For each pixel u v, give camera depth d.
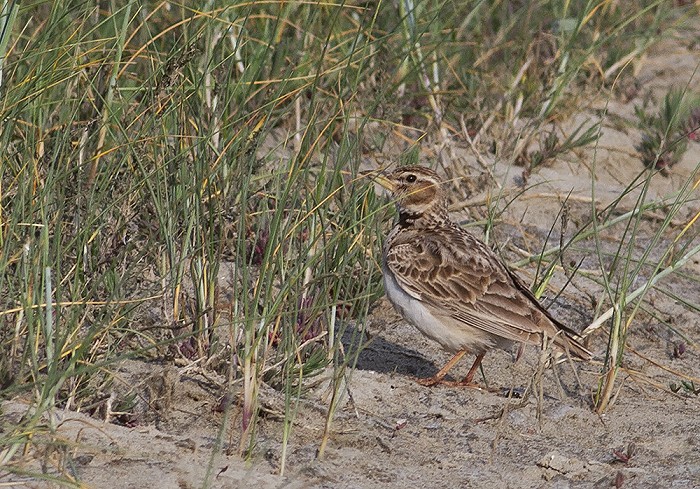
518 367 12.48
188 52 11.73
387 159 15.84
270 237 10.38
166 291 11.22
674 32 23.36
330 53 15.82
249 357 9.62
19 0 11.18
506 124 17.44
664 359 12.98
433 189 12.57
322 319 11.82
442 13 18.61
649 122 18.97
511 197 16.14
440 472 9.76
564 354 12.55
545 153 16.94
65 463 8.64
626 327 11.62
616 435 10.84
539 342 11.42
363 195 12.96
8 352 9.98
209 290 11.17
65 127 11.96
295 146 14.64
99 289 11.24
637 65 21.02
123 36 11.95
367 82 16.08
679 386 12.20
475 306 11.62
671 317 13.95
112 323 10.04
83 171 11.88
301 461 9.54
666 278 14.93
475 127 17.53
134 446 9.26
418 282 11.79
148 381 10.46
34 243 10.26
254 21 16.12
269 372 10.77
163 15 15.17
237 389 10.27
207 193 12.13
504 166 16.92
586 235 13.34
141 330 10.48
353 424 10.36
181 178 11.43
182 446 9.41
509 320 11.52
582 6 20.58
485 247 12.24
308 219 12.15
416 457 9.98
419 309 11.84
